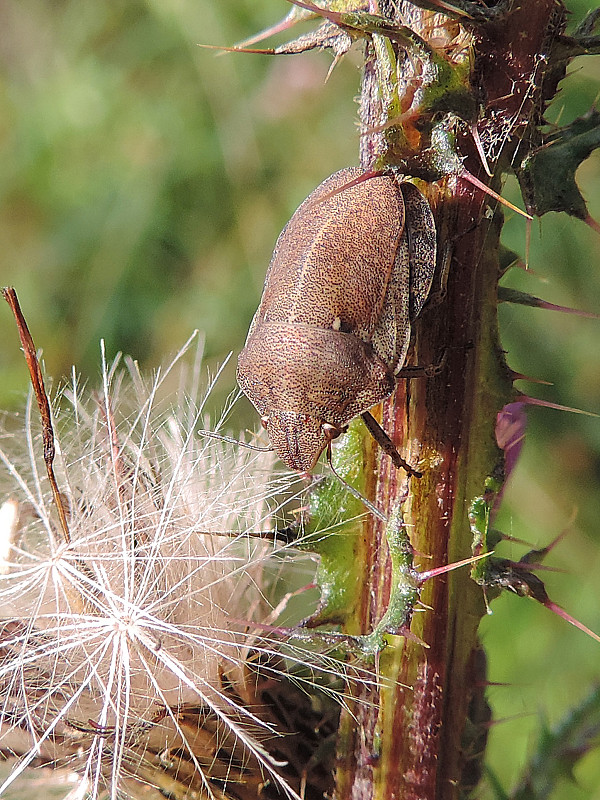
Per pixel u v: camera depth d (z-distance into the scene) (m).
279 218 0.12
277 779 0.06
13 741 0.06
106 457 0.07
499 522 0.10
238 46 0.07
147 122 0.13
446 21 0.06
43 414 0.06
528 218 0.06
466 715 0.06
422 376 0.06
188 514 0.07
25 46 0.13
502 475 0.06
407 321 0.07
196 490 0.07
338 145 0.12
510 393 0.06
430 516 0.06
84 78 0.13
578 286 0.11
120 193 0.12
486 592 0.06
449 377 0.06
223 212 0.12
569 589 0.10
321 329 0.07
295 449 0.07
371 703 0.06
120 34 0.13
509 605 0.10
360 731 0.06
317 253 0.07
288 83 0.12
